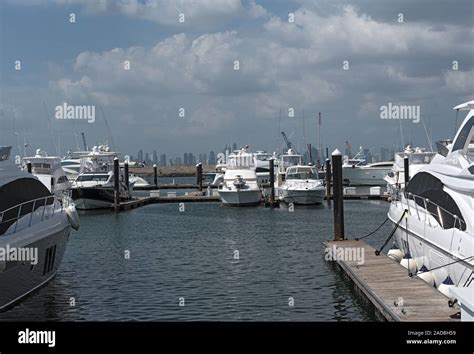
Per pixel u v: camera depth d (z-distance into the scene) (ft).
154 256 77.15
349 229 105.50
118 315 48.21
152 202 186.09
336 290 56.03
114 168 158.10
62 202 67.00
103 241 93.15
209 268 68.08
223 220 126.72
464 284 43.27
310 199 157.99
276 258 74.23
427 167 59.41
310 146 258.57
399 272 54.19
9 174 51.98
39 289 55.42
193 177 572.51
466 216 45.93
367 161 319.47
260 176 226.99
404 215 59.57
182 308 50.24
